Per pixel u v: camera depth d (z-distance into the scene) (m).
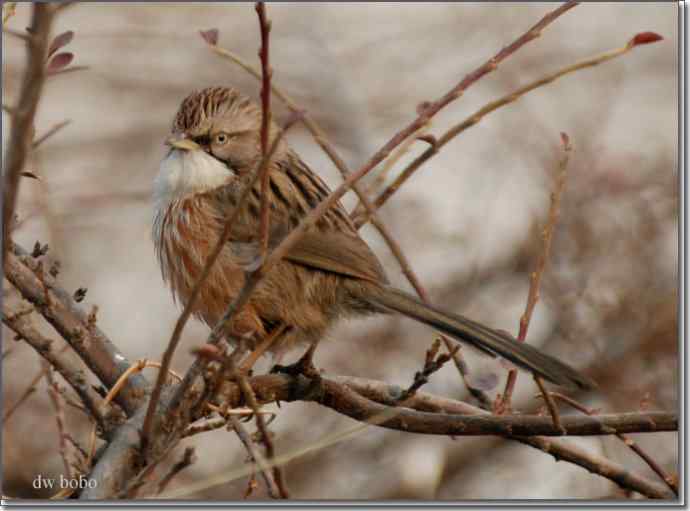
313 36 16.69
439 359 7.89
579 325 13.13
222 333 6.43
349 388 8.48
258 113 9.70
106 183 15.87
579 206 13.67
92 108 16.53
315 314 8.98
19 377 12.35
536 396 8.50
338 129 16.19
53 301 7.84
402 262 8.84
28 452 12.16
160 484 6.91
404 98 16.55
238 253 9.06
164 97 16.77
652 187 13.75
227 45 16.86
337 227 9.09
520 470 13.95
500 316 14.88
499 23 16.59
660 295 13.11
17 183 5.74
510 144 15.17
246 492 7.14
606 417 7.88
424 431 8.02
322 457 13.67
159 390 6.63
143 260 15.34
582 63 6.93
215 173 9.41
